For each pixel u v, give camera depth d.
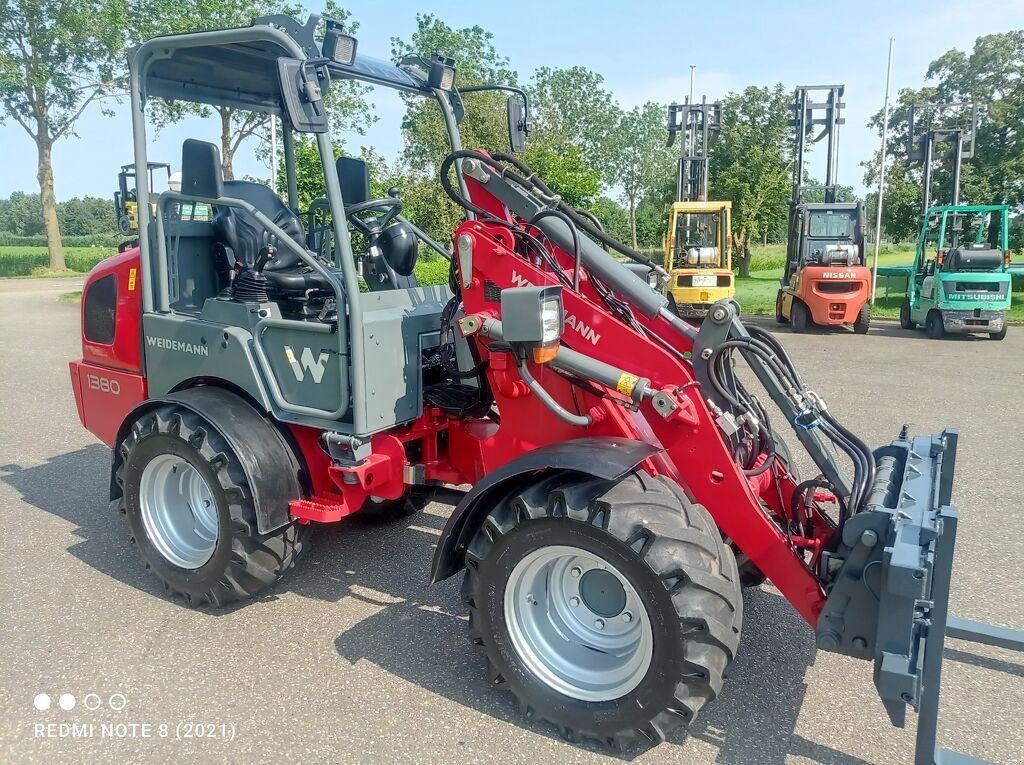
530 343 2.86
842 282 13.99
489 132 10.88
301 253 3.29
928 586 2.37
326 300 3.86
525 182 3.27
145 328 3.91
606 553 2.56
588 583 2.83
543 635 2.87
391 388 3.38
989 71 30.80
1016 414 7.54
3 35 29.42
